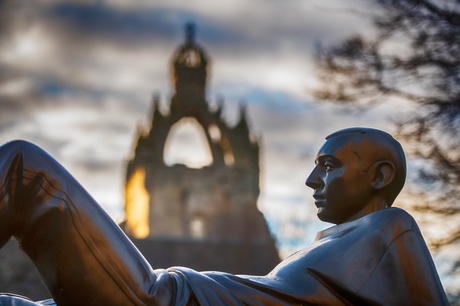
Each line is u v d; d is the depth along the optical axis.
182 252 37.00
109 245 3.56
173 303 3.65
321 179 4.04
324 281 3.79
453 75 12.74
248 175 67.50
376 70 12.96
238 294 3.74
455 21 12.62
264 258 31.23
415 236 3.83
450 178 12.32
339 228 3.94
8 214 3.50
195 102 69.31
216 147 68.69
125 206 66.25
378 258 3.80
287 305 3.76
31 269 11.38
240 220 43.25
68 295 3.56
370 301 3.76
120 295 3.56
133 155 67.56
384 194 4.00
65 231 3.52
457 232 12.20
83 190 3.58
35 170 3.52
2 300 3.48
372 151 3.98
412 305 3.78
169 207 65.56
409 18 12.79
